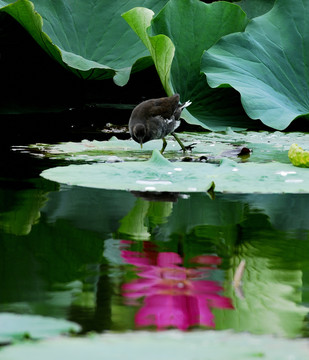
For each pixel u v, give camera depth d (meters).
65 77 16.94
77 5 15.92
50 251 5.33
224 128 13.88
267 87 13.56
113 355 2.42
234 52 14.02
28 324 3.00
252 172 8.66
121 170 8.70
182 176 8.36
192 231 6.09
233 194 7.92
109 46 15.64
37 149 11.28
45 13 15.45
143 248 5.48
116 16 16.00
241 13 14.75
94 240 5.71
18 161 10.05
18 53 16.08
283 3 14.84
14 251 5.31
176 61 14.55
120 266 4.94
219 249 5.49
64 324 3.01
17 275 4.66
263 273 4.77
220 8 14.66
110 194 7.72
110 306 3.96
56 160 10.12
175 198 7.60
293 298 4.16
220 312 3.83
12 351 2.46
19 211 6.76
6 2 14.94
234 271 4.82
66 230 6.04
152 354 2.44
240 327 3.55
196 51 14.62
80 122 15.08
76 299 4.10
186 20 14.52
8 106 16.12
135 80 18.75
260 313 3.82
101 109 17.22
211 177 8.30
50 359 2.37
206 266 4.97
